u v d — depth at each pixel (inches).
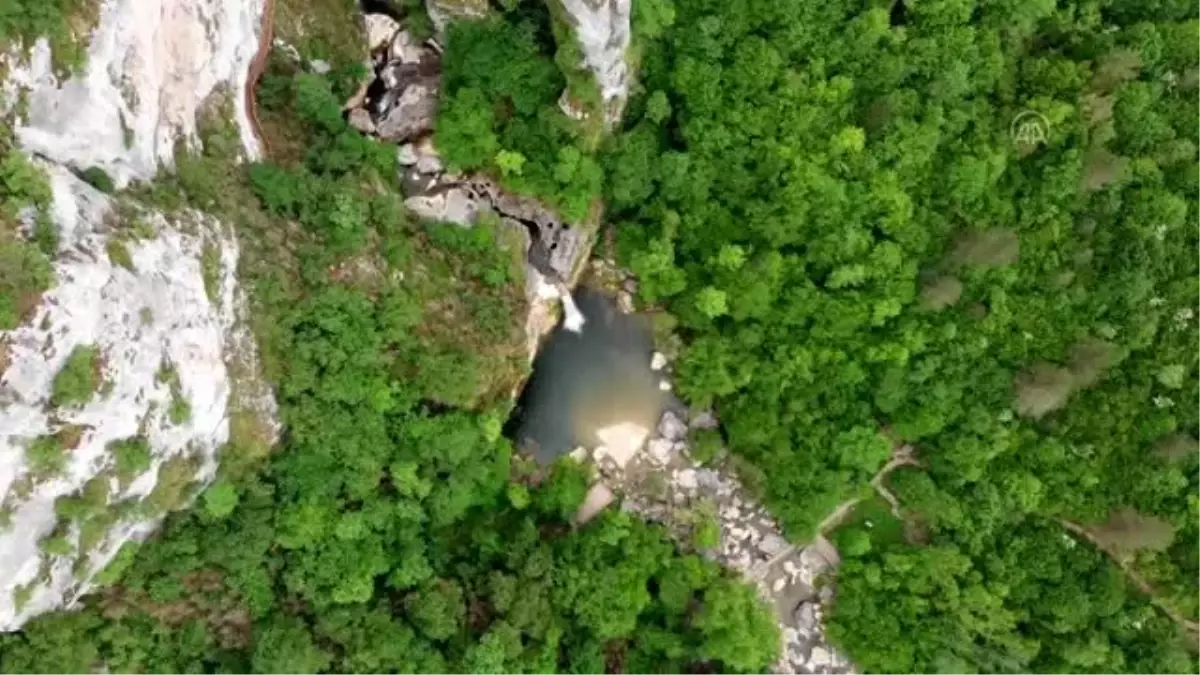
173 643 1170.0
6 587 929.5
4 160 852.6
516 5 1311.5
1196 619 1450.5
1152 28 1445.6
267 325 1148.5
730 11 1393.9
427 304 1290.6
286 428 1212.5
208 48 1101.1
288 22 1285.7
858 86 1444.4
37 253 832.3
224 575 1200.8
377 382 1232.8
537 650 1326.3
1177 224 1444.4
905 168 1438.2
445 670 1264.8
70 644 1061.8
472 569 1337.4
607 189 1434.5
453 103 1352.1
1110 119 1438.2
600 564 1380.4
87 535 982.4
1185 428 1457.9
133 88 986.7
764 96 1414.9
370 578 1253.7
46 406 864.3
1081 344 1445.6
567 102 1330.0
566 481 1427.2
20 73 876.6
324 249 1200.8
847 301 1444.4
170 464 1040.8
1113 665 1428.4
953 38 1428.4
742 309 1445.6
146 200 1007.0
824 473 1455.5
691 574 1418.6
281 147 1258.0
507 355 1368.1
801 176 1416.1
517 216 1437.0
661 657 1430.9
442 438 1282.0
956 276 1449.3
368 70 1393.9
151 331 952.3
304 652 1183.6
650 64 1423.5
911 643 1453.0
